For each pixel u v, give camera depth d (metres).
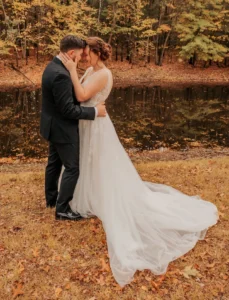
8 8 29.52
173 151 11.04
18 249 3.78
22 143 11.90
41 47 32.09
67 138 4.03
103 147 4.10
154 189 5.00
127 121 15.27
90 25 32.12
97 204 4.21
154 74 31.86
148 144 11.90
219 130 13.91
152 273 3.43
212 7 34.22
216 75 32.59
